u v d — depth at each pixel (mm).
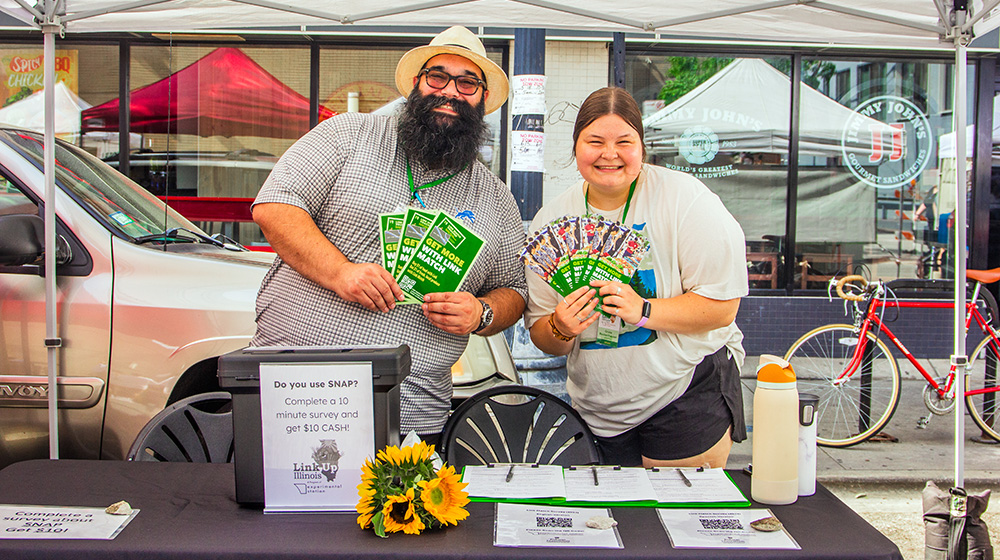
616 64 6582
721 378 2273
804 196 7203
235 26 3143
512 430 2219
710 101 7051
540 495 1603
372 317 2109
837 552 1348
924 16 2814
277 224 2070
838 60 7055
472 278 2236
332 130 2205
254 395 1523
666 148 7102
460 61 2234
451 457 2121
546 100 6664
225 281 2904
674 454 2270
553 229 1967
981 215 7176
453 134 2158
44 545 1343
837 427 4930
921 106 7148
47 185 2689
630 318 1984
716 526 1459
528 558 1324
